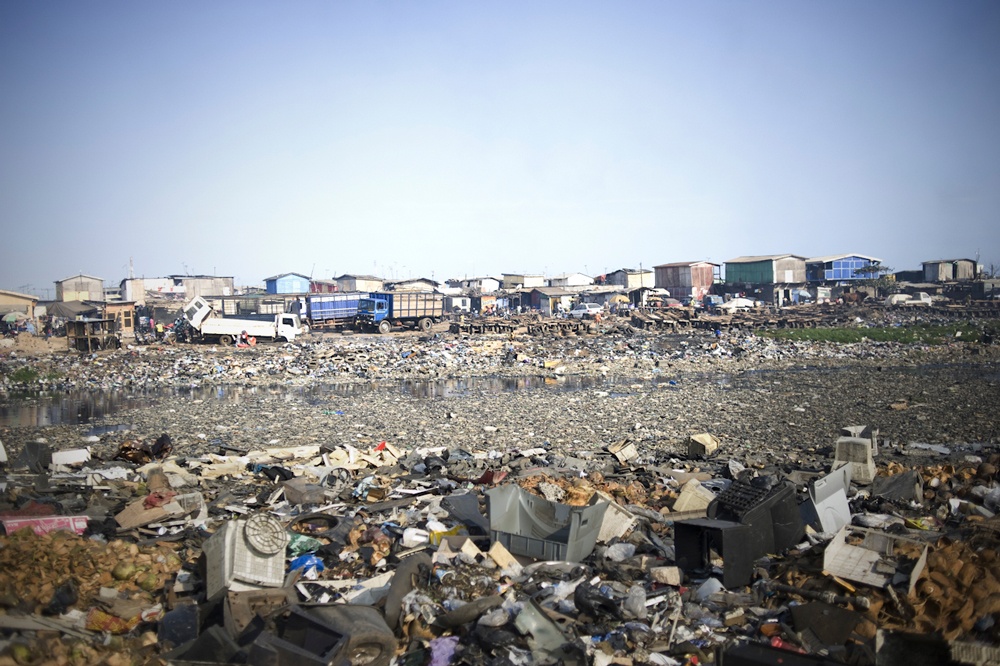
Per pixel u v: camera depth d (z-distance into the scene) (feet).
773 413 101.35
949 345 187.83
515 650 26.84
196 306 183.62
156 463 61.52
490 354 177.99
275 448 76.13
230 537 31.12
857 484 51.29
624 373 153.58
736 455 72.59
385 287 395.14
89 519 43.06
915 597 29.37
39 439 86.12
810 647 27.48
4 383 136.98
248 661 24.56
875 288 323.16
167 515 45.47
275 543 31.83
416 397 122.42
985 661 22.53
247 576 30.55
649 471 62.75
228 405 114.21
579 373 154.30
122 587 33.73
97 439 84.33
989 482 49.14
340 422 97.25
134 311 224.74
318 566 36.70
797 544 36.45
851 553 32.45
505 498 39.99
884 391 120.98
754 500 35.37
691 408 106.83
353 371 154.40
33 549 33.45
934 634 26.14
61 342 180.14
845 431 72.43
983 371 148.46
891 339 201.67
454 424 95.20
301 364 157.89
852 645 26.81
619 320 249.75
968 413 98.07
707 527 33.76
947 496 47.21
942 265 350.64
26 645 25.84
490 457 70.18
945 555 31.73
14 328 225.35
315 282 395.55
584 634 28.81
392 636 27.58
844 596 30.19
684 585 33.78
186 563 37.42
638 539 39.58
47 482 53.21
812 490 39.42
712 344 191.11
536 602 29.30
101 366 153.28
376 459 66.03
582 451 75.72
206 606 29.53
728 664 23.36
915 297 293.43
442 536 39.58
